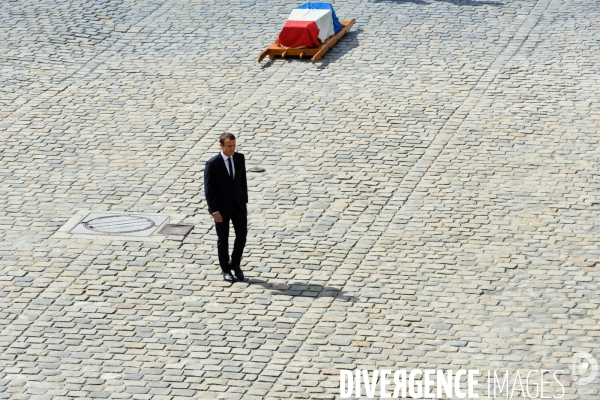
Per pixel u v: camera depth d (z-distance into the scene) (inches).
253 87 1430.9
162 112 1370.6
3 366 895.1
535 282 1008.9
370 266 1044.5
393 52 1520.7
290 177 1212.5
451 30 1589.6
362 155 1256.2
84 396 855.7
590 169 1215.6
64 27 1626.5
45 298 996.6
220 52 1536.7
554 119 1328.7
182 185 1203.9
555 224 1109.1
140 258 1063.6
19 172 1235.9
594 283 1005.2
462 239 1086.4
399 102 1378.0
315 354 908.0
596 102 1366.9
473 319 954.1
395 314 964.0
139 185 1203.9
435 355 902.4
